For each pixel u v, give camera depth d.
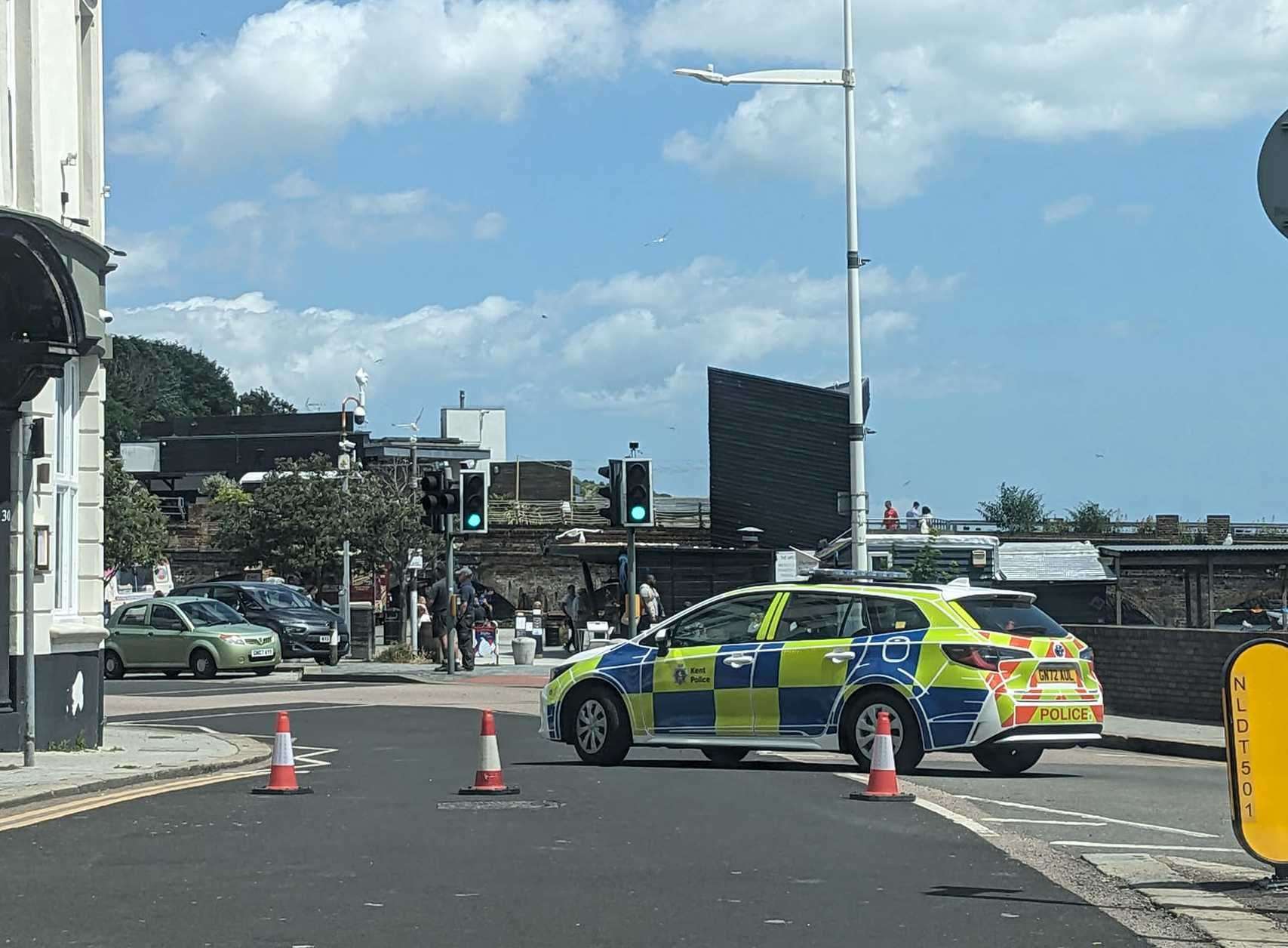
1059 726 15.36
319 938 7.58
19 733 17.33
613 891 8.89
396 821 11.88
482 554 77.19
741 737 16.12
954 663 15.25
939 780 15.19
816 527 62.09
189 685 35.69
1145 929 7.88
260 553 67.31
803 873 9.50
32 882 9.23
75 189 18.52
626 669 16.75
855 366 28.27
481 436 103.56
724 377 63.62
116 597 65.94
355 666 42.19
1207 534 72.25
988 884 9.16
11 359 16.03
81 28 19.31
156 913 8.26
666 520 81.75
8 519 17.05
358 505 65.56
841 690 15.66
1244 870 9.77
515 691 32.16
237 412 148.62
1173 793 14.27
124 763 16.30
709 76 27.41
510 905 8.45
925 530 59.34
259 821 11.95
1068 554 58.22
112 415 126.12
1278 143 8.38
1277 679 8.52
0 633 17.23
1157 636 22.98
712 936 7.67
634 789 13.98
